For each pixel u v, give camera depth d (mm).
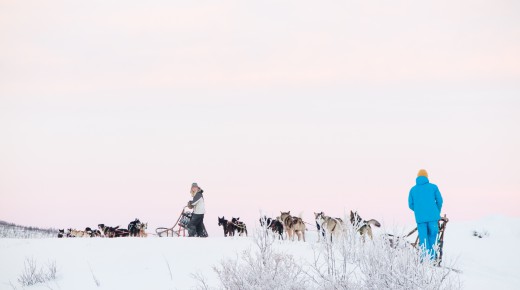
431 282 8523
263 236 9445
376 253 8812
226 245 15133
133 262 13719
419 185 14469
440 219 14398
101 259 14383
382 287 8625
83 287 11891
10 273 13766
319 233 9906
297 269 9984
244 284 8938
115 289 11523
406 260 8672
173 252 14477
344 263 9078
